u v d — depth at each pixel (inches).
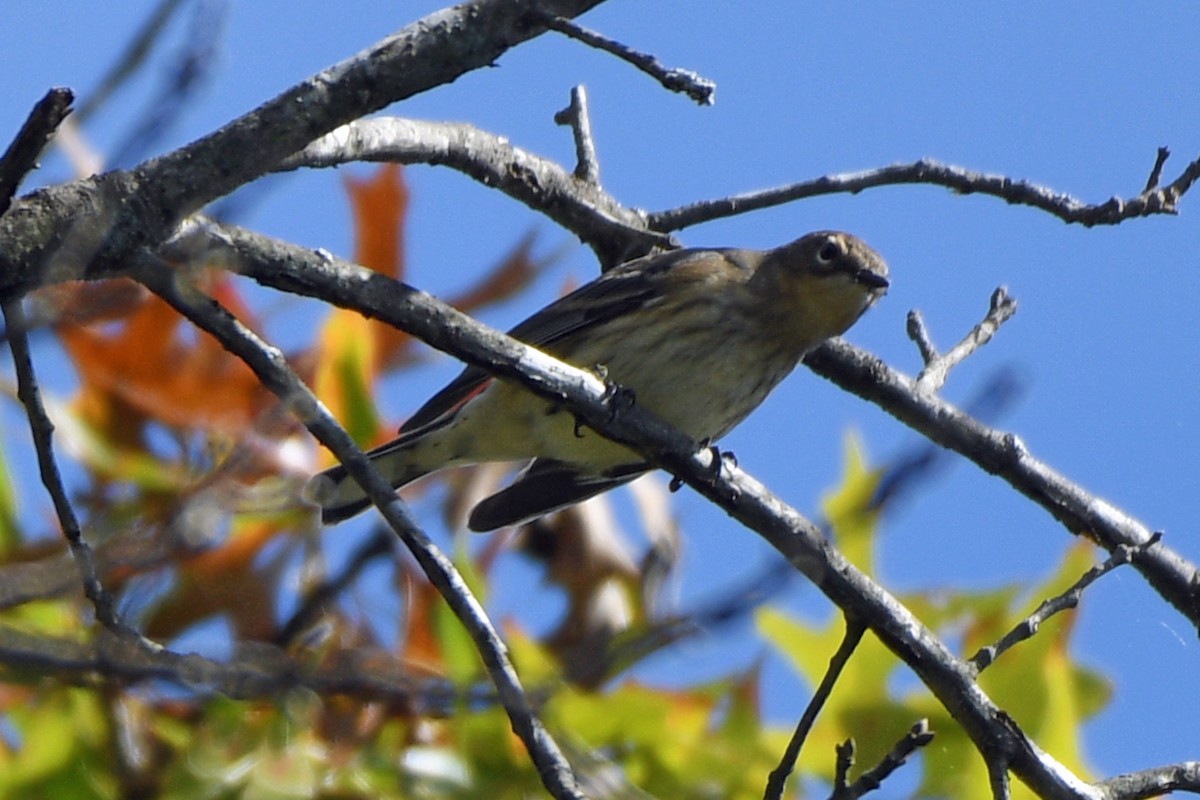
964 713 405.1
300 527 422.6
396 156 501.4
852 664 454.0
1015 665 472.1
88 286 366.3
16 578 297.4
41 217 351.3
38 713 371.9
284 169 440.5
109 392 438.3
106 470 425.7
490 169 547.8
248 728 375.2
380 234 536.7
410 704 371.9
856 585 414.3
